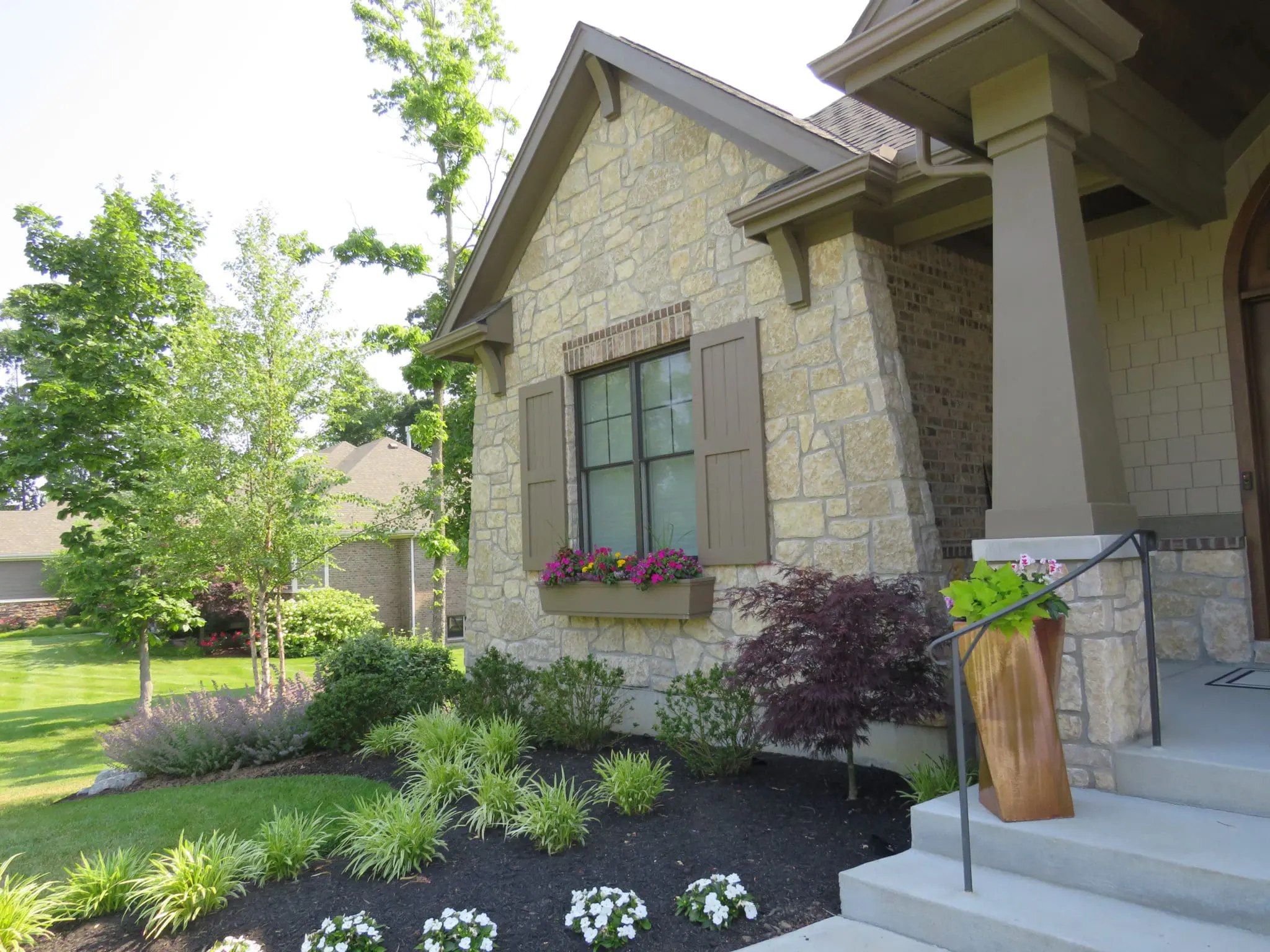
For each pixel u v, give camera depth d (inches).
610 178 297.3
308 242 518.3
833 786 200.5
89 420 461.4
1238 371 217.5
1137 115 183.0
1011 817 127.0
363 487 925.2
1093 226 243.0
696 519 262.8
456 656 584.1
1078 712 139.1
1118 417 239.8
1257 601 207.9
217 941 147.9
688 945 132.0
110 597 462.3
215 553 387.2
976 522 240.5
